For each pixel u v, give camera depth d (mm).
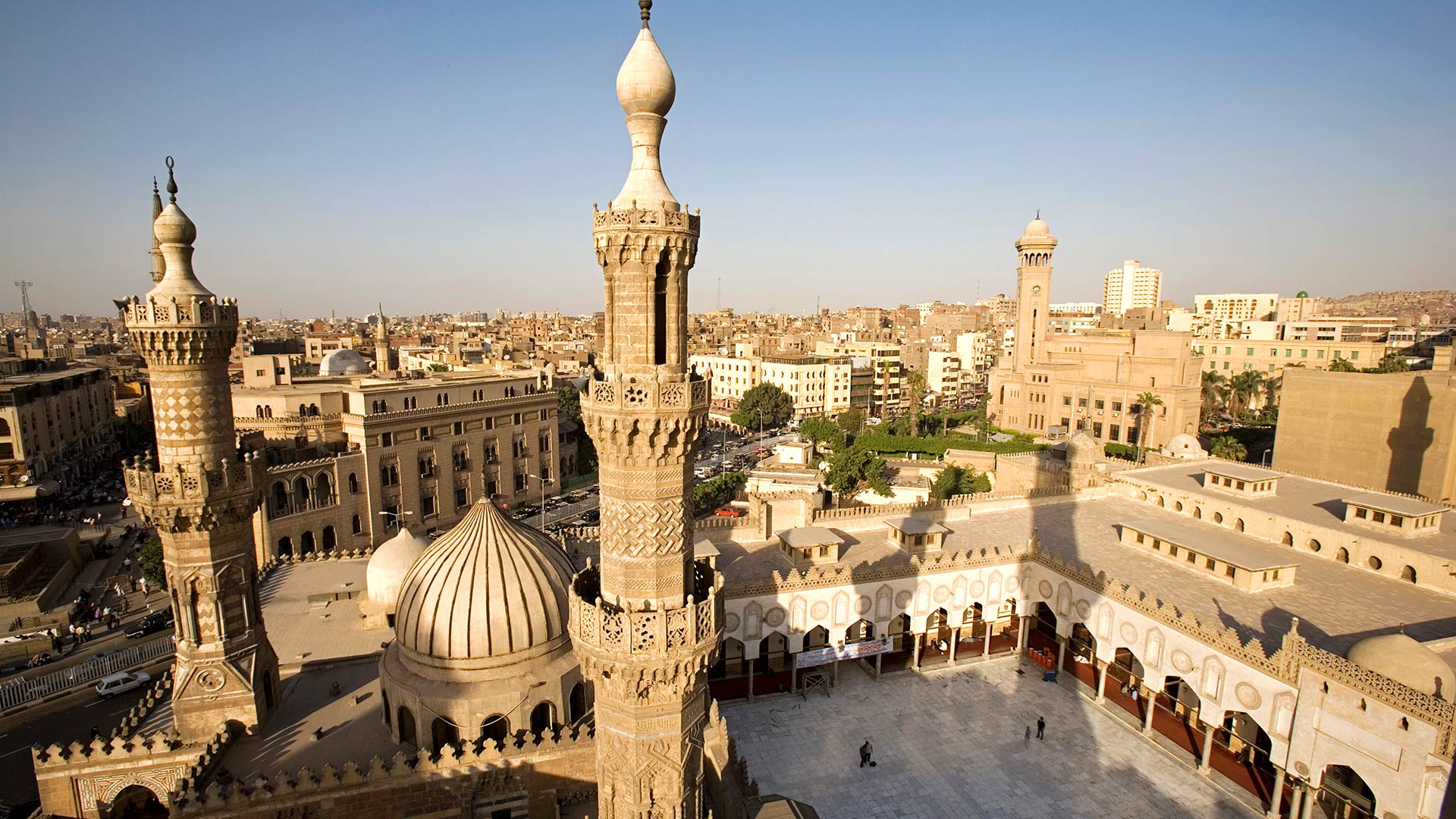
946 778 39656
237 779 29844
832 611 47688
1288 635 34094
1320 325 192500
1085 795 38281
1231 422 141875
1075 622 48031
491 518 33656
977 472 96688
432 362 144250
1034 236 124938
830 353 192750
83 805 30906
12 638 58219
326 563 55312
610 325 21109
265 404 80500
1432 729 28234
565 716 33094
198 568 31016
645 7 19875
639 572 21547
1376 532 47750
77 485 115125
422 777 29844
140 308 28578
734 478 90062
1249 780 38969
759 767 40594
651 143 20375
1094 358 113688
